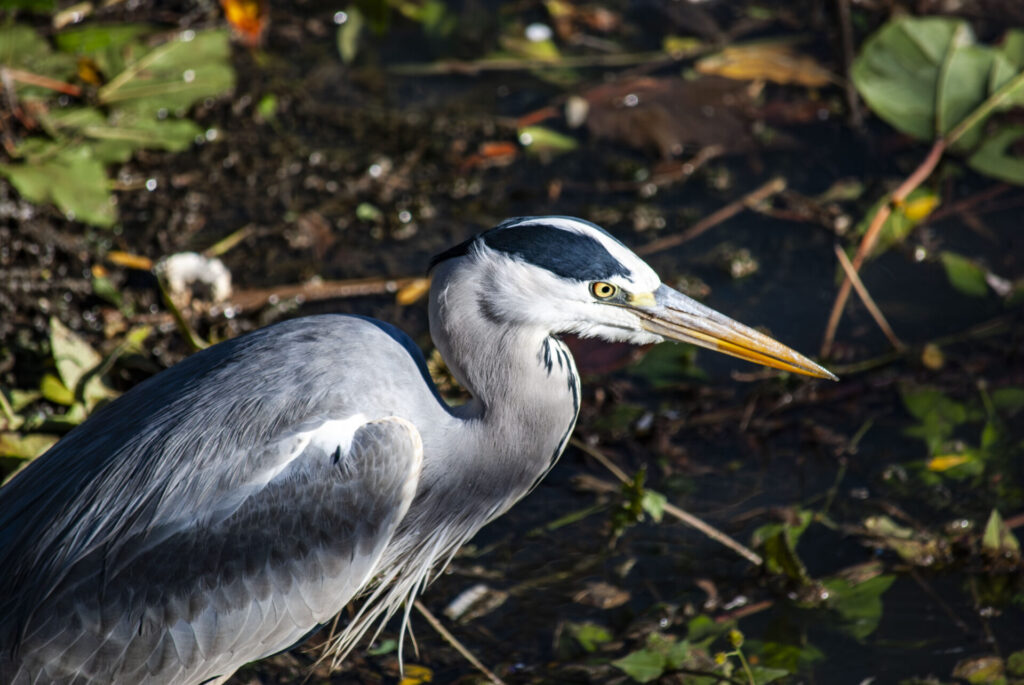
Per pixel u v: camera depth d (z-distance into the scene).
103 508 6.42
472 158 12.73
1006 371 10.54
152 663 6.25
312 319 7.19
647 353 10.40
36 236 10.84
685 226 12.05
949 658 7.90
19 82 11.89
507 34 14.71
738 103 13.59
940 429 9.98
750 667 7.79
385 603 7.47
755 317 10.95
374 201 12.16
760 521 9.09
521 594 8.46
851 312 11.09
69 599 6.18
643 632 8.12
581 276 6.94
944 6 14.84
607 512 9.20
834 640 8.05
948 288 11.39
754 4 15.37
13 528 6.59
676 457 9.72
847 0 14.20
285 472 6.48
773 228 12.04
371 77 13.88
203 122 12.99
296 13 14.87
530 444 7.25
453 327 7.03
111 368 9.75
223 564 6.32
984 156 12.55
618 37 14.79
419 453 6.83
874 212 12.09
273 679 7.76
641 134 13.12
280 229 11.68
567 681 7.75
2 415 8.97
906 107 12.77
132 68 12.45
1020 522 9.04
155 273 10.45
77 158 11.22
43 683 6.10
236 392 6.70
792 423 10.05
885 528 8.93
